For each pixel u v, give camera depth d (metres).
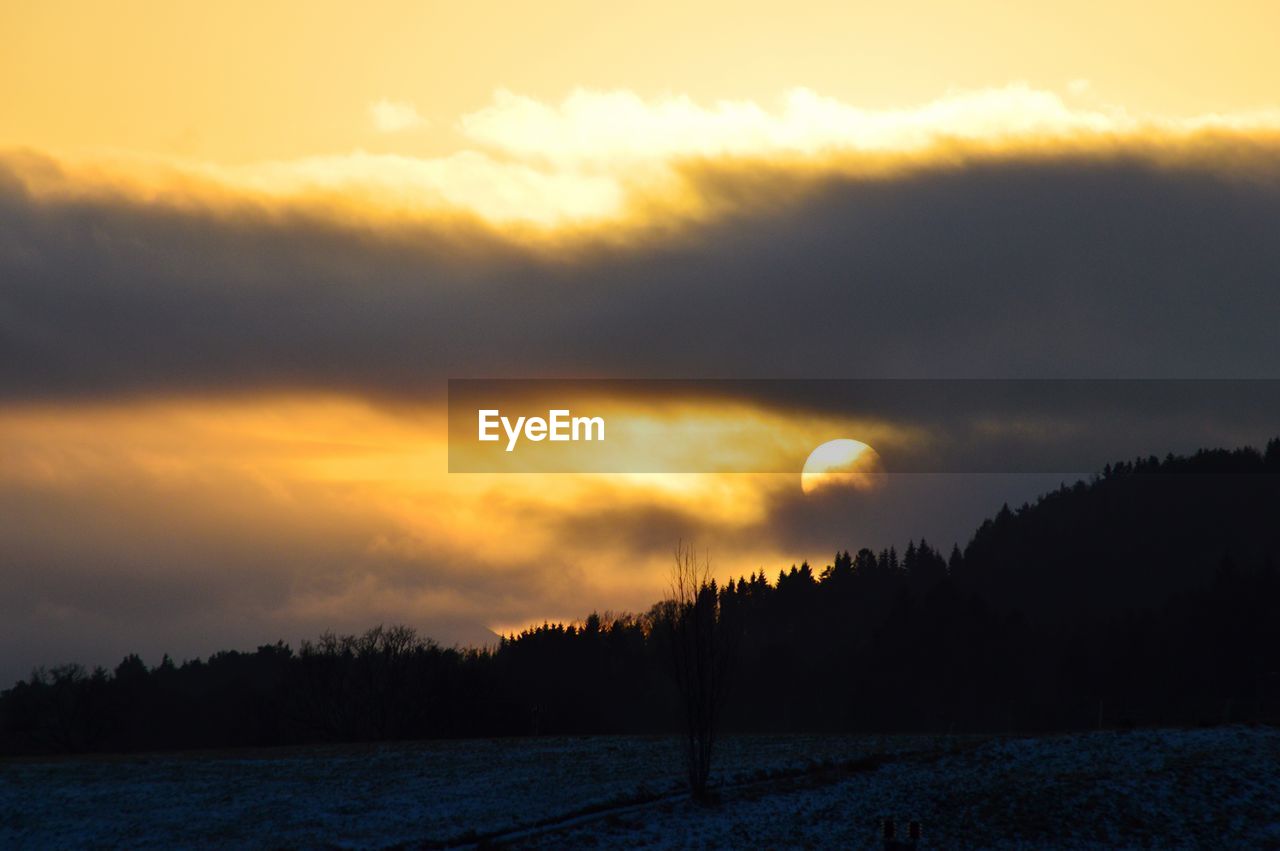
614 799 48.97
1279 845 41.91
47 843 43.56
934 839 43.94
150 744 109.38
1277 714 82.75
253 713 104.56
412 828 45.09
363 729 101.44
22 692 105.19
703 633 51.19
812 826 45.44
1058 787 47.72
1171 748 51.41
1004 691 111.81
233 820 46.69
